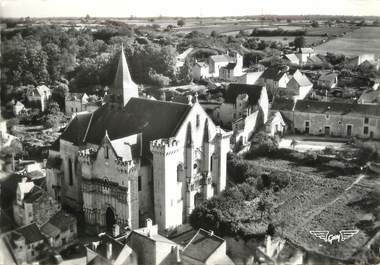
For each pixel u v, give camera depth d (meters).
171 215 104.31
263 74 196.62
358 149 135.00
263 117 158.25
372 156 128.25
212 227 102.25
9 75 173.88
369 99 162.75
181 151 105.19
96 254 86.50
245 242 95.88
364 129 149.00
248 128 148.50
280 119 155.50
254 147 140.88
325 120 154.62
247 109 156.38
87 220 107.44
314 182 118.75
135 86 120.94
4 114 167.00
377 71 187.62
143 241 86.56
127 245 85.62
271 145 139.25
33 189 105.69
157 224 104.44
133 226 101.12
